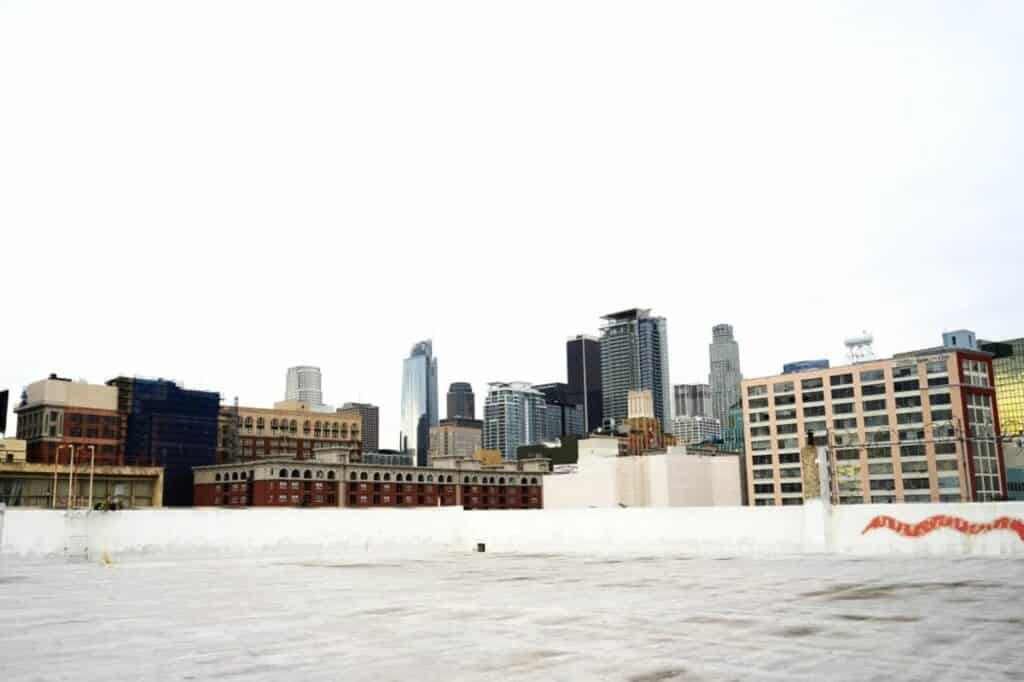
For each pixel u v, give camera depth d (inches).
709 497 6505.9
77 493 5920.3
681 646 633.0
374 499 6766.7
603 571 1375.5
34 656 622.8
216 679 536.1
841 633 682.8
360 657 605.6
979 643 629.0
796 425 7017.7
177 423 7219.5
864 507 1669.5
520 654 609.6
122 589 1147.3
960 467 6186.0
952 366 6363.2
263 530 2065.7
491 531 2249.0
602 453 7057.1
